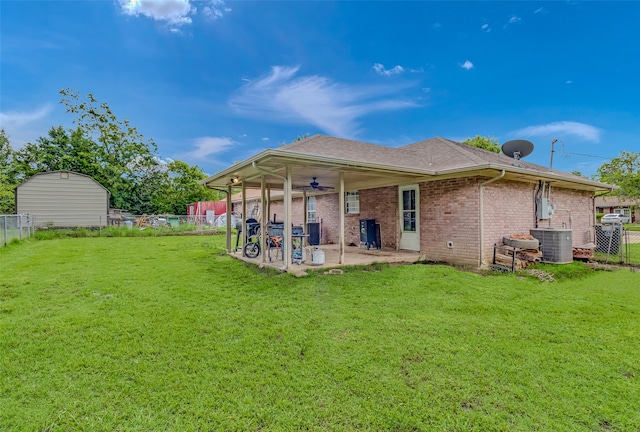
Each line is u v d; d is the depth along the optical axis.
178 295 5.34
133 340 3.56
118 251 10.63
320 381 2.76
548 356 3.19
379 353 3.25
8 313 4.39
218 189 11.19
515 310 4.55
